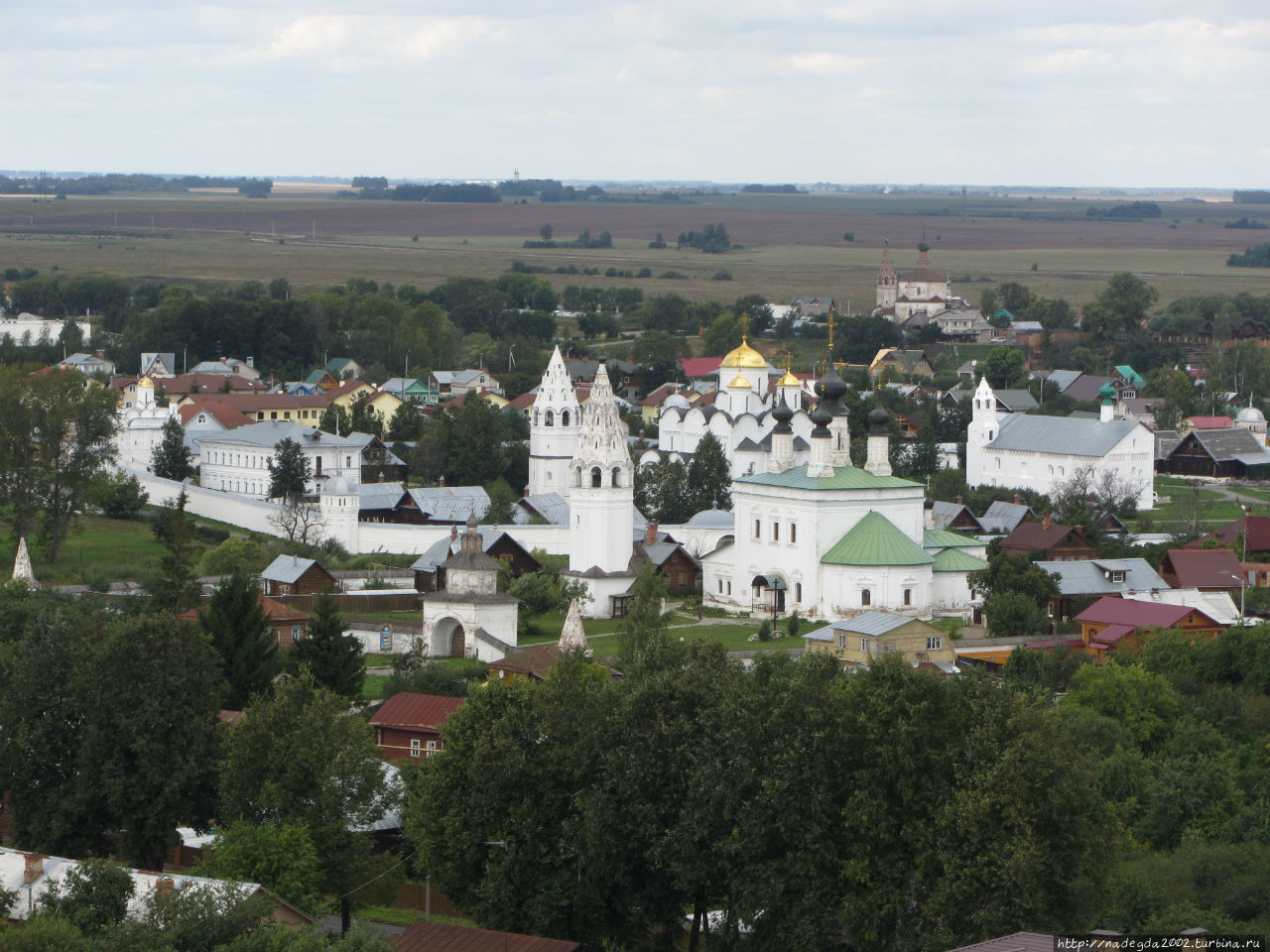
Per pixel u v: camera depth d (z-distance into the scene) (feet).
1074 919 380.37
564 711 426.92
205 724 457.68
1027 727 388.57
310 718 434.30
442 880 416.46
